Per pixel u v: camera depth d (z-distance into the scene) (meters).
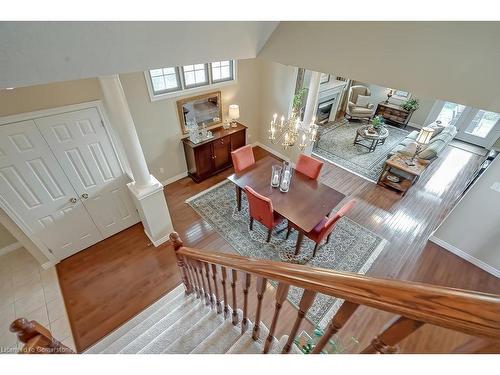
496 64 0.81
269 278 0.91
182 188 4.62
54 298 2.85
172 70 3.88
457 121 6.20
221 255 1.34
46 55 1.06
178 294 2.86
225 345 1.65
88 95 2.65
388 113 7.13
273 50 1.53
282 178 3.41
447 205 4.22
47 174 2.72
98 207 3.30
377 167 5.29
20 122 2.37
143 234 3.65
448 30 0.86
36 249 2.98
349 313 0.65
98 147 2.96
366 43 1.09
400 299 0.49
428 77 0.98
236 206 4.18
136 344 2.10
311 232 3.02
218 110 4.75
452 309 0.43
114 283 3.00
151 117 3.95
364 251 3.41
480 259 3.18
